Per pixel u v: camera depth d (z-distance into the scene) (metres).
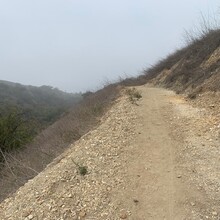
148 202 5.75
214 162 6.87
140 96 12.79
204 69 13.84
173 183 6.21
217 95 10.45
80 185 6.36
